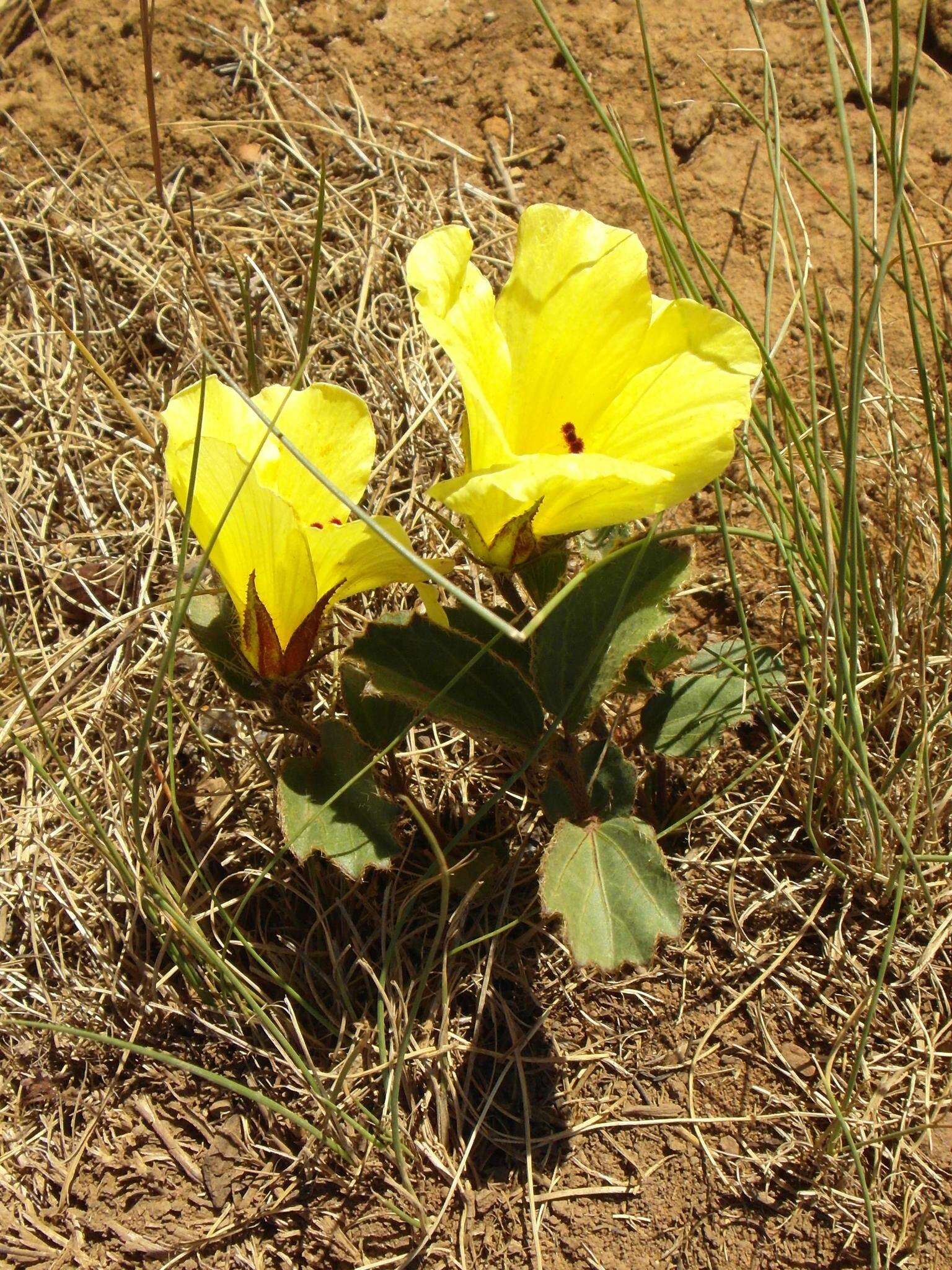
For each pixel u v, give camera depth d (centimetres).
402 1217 29
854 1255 29
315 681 35
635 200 43
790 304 41
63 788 35
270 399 29
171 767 30
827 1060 31
